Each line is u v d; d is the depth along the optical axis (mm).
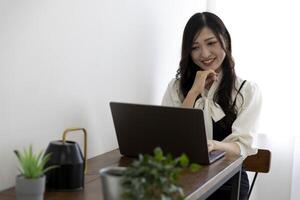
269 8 2797
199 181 1397
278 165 2846
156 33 2324
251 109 2115
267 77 2812
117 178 978
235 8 2869
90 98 1729
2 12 1240
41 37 1408
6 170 1309
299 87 2760
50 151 1238
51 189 1240
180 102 2256
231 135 2031
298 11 2740
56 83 1505
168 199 879
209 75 2141
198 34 2152
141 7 2115
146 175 882
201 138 1515
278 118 2811
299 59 2750
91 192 1239
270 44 2801
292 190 2809
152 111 1550
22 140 1363
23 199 1048
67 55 1553
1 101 1268
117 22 1891
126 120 1629
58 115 1532
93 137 1774
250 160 2270
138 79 2156
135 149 1673
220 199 1996
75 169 1237
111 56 1865
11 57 1289
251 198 2902
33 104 1400
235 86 2145
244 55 2854
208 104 2109
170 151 1584
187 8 2779
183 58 2240
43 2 1403
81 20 1618
